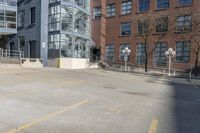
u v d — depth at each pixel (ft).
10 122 23.15
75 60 116.26
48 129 21.70
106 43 165.17
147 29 137.08
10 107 28.60
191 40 126.00
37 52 112.57
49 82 53.78
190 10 128.06
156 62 140.67
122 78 82.33
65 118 25.23
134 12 150.30
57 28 111.14
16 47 125.39
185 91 55.26
